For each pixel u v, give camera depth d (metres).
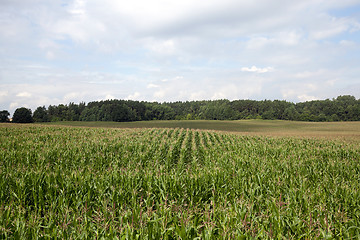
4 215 5.62
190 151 23.59
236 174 10.66
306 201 6.79
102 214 6.04
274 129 71.50
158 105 142.38
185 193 8.02
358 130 64.94
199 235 5.20
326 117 118.56
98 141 26.05
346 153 20.88
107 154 17.69
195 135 38.94
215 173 10.34
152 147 22.41
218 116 134.88
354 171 12.39
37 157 15.31
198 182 9.08
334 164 14.11
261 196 7.39
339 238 5.25
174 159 19.09
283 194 8.02
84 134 34.50
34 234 5.02
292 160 15.73
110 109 114.31
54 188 7.92
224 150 22.45
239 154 18.70
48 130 37.75
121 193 7.53
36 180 8.55
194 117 144.75
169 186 8.67
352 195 7.73
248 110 147.25
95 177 9.44
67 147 20.16
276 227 5.42
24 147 20.09
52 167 13.92
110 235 4.87
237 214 5.97
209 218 5.55
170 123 92.44
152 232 5.04
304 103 148.12
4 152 16.38
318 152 21.62
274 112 130.12
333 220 6.02
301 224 5.64
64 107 129.12
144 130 43.97
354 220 5.94
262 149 22.59
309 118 120.31
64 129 40.28
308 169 12.85
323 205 6.65
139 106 130.38
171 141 28.80
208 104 158.75
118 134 36.38
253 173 10.90
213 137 36.09
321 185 9.17
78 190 8.05
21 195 7.39
